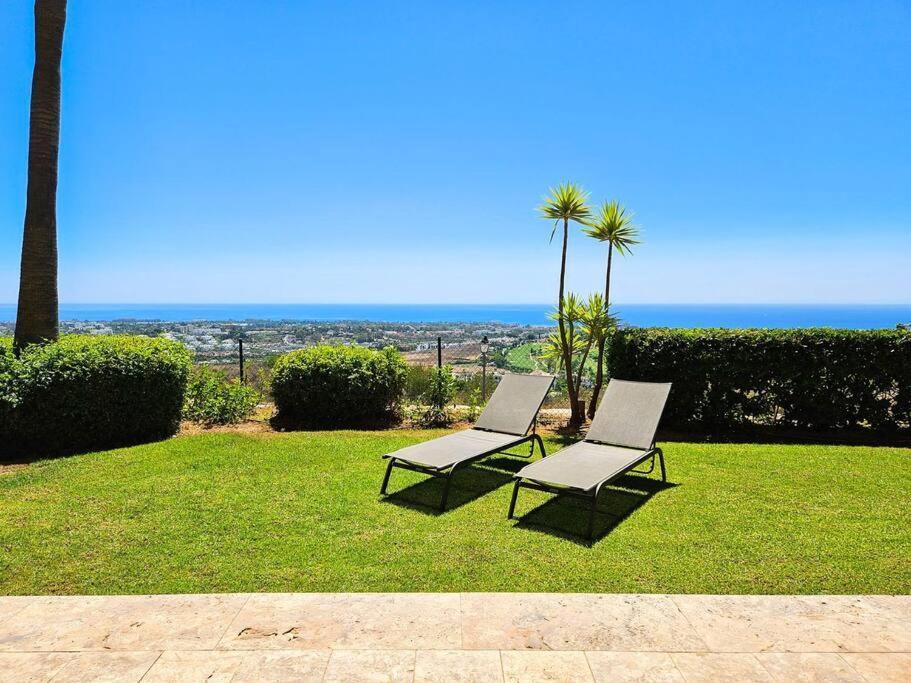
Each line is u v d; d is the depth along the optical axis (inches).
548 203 300.7
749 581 119.3
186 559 129.6
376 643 93.7
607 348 315.0
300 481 191.9
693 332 283.4
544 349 330.3
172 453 223.3
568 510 167.3
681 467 214.5
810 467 212.8
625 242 307.9
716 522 156.2
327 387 293.0
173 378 255.8
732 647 93.0
